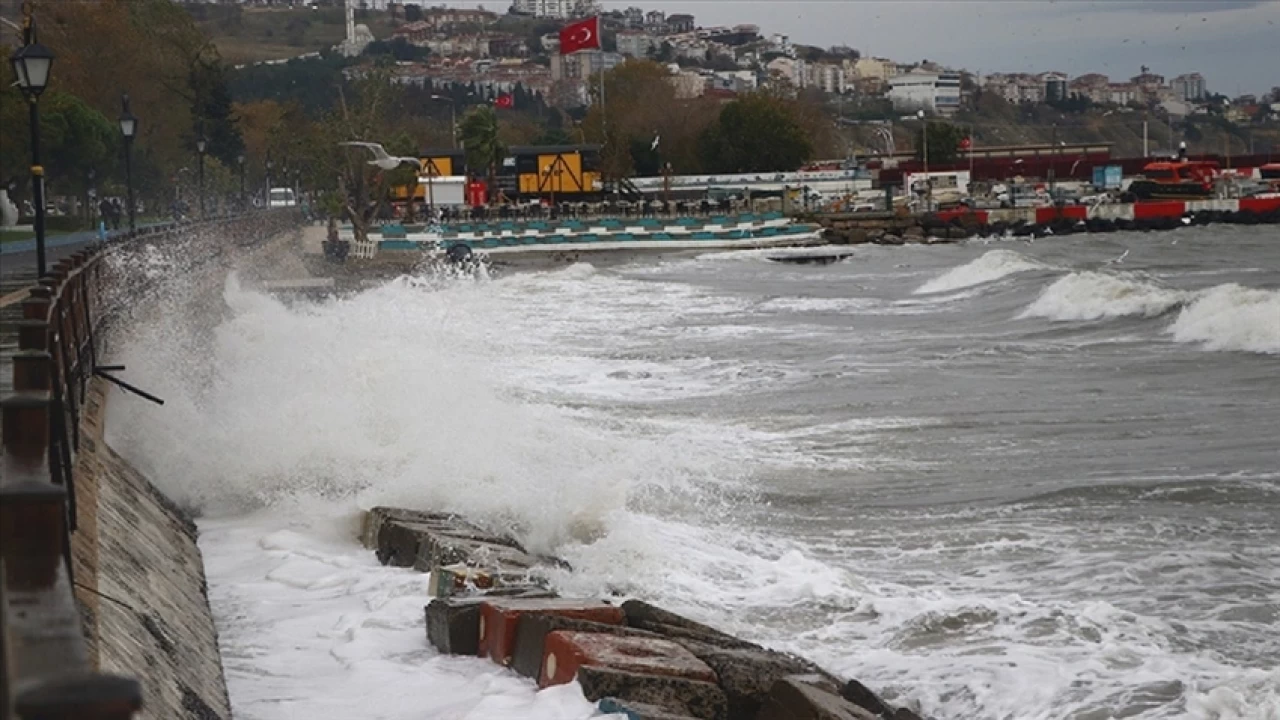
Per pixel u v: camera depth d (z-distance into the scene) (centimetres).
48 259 4903
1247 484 2038
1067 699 1210
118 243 3238
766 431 2755
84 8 9125
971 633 1413
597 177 14325
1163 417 2716
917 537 1852
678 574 1659
